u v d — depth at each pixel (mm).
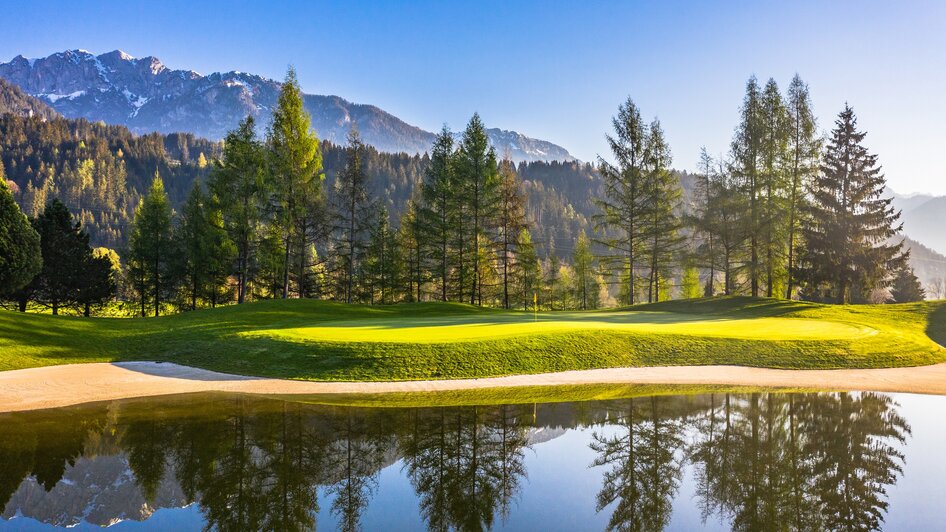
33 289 42188
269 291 55375
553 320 30016
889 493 9266
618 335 22719
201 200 47406
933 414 14656
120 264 86062
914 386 17938
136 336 24656
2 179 33375
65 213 44906
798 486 9680
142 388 17031
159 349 22781
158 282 51625
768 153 40906
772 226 40250
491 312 38250
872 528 7871
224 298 53438
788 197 41312
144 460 10742
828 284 41750
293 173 39094
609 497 9180
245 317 30016
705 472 10375
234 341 21859
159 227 49906
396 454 11391
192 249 47500
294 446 11750
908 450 11641
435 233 47812
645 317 31984
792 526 7980
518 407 15258
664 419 14195
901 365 20984
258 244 41750
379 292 61594
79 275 43906
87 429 12766
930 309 33125
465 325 26406
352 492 9320
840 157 41312
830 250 40500
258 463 10695
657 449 11836
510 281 51469
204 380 18062
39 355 20438
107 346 22922
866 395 16828
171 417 13883
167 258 50281
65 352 21266
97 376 18375
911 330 29016
